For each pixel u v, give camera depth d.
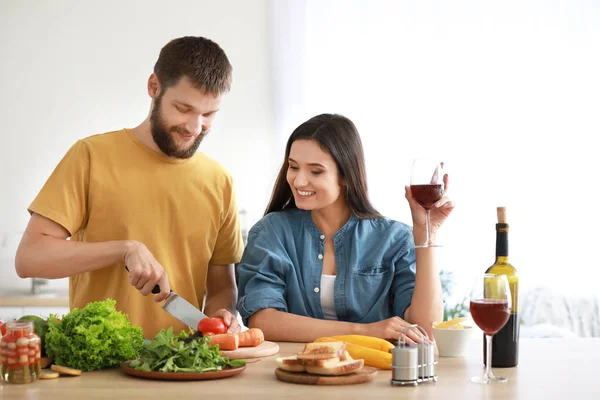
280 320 2.28
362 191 2.45
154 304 2.43
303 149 2.34
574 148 4.98
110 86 5.04
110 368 1.88
